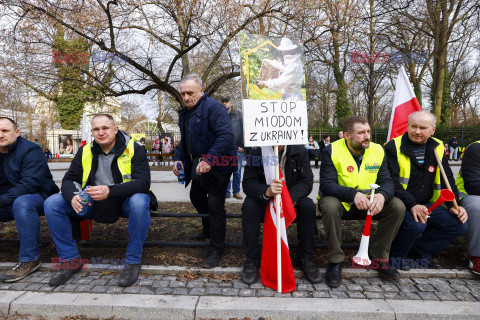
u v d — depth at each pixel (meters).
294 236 3.55
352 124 2.67
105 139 2.64
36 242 2.70
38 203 2.72
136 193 2.68
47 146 25.14
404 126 3.70
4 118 2.75
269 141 2.46
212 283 2.54
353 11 8.08
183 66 9.30
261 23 8.05
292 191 2.62
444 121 20.53
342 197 2.57
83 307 2.24
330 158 2.82
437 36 13.04
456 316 2.13
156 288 2.47
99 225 3.96
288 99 2.53
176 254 3.04
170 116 21.67
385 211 2.61
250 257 2.62
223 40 7.88
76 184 2.73
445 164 2.82
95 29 7.39
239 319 2.18
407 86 3.71
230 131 2.81
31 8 5.99
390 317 2.15
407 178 2.79
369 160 2.75
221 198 2.81
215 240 2.81
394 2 8.48
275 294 2.39
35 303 2.25
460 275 2.65
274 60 2.49
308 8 7.58
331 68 16.73
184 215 3.04
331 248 2.56
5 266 2.75
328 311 2.16
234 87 11.47
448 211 2.71
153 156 16.00
